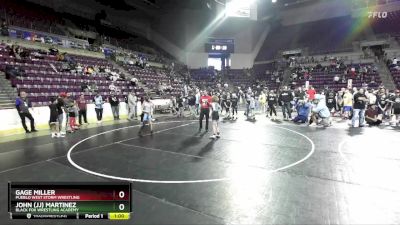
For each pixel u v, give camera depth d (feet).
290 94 55.67
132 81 77.25
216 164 24.16
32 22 81.35
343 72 99.30
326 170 22.00
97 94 54.90
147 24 140.36
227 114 61.21
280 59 129.59
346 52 111.86
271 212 15.01
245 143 32.71
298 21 139.44
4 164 24.50
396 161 24.25
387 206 15.53
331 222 13.83
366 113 46.26
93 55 83.87
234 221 14.10
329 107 60.34
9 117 41.04
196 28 136.15
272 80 118.42
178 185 19.20
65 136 38.24
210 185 19.12
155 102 74.54
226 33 139.95
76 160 25.77
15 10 82.23
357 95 44.37
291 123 50.29
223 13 123.54
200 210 15.37
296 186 18.70
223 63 145.59
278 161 24.82
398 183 19.01
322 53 118.62
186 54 137.39
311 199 16.57
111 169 22.94
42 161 25.45
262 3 133.08
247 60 142.10
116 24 122.52
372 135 36.76
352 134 37.70
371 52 105.81
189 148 30.42
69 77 61.87
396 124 46.34
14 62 54.44
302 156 26.37
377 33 112.06
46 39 74.02
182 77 116.57
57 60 65.46
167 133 40.45
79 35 95.14
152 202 16.47
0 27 66.44
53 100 39.91
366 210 15.07
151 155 27.48
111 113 59.41
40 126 45.44
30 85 51.42
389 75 92.17
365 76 92.53
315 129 42.70
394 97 50.19
